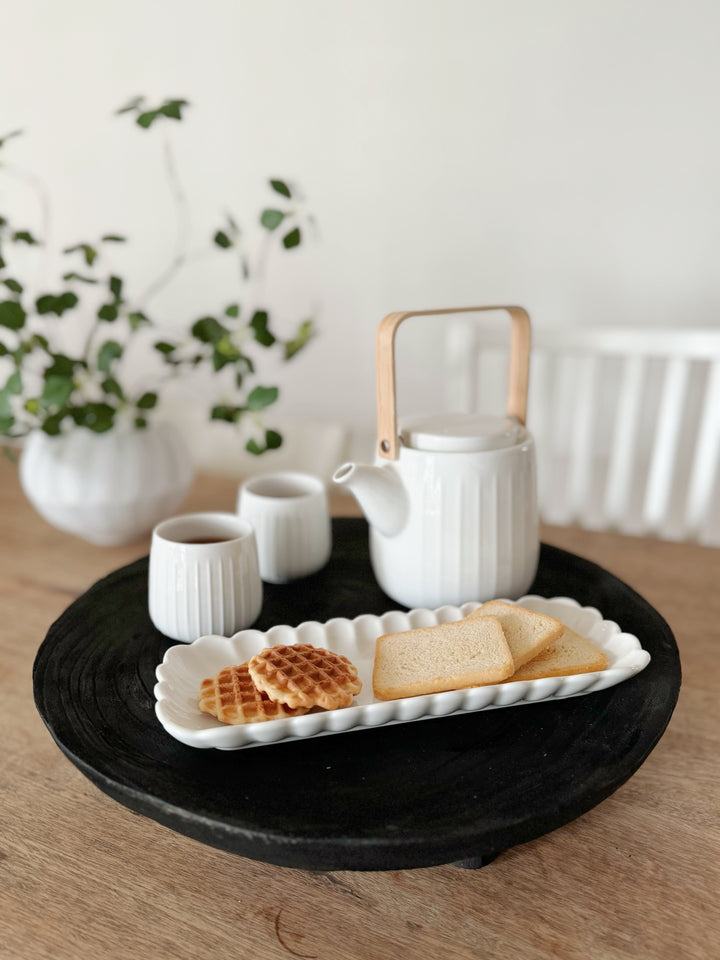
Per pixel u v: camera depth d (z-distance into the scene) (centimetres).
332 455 122
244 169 154
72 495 90
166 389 175
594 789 55
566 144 132
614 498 119
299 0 139
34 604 85
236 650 67
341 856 51
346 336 158
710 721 68
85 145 164
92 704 63
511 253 141
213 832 53
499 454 70
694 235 130
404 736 60
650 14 121
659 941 52
